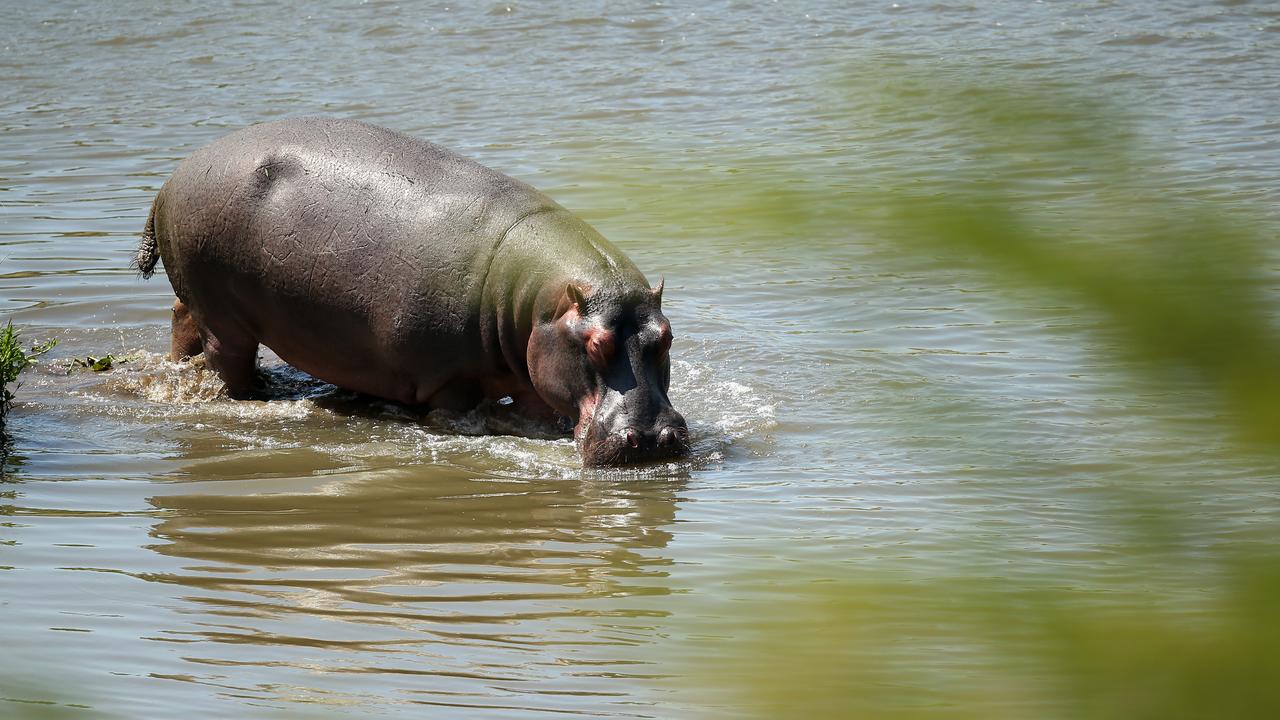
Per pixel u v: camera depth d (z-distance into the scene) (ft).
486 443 122.83
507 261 122.72
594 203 31.58
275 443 122.72
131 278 177.47
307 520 101.50
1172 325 15.62
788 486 108.37
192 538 96.89
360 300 126.21
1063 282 16.19
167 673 71.61
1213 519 91.04
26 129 269.23
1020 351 142.10
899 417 34.24
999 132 17.62
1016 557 85.87
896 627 22.44
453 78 304.50
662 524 100.12
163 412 132.46
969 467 109.60
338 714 66.18
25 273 178.50
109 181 228.63
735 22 350.23
